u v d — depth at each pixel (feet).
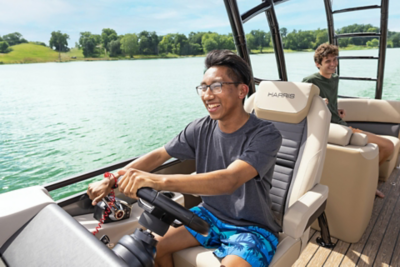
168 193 5.13
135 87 105.60
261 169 3.30
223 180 3.01
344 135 6.30
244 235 3.65
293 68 69.87
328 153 6.50
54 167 51.42
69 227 2.23
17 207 2.60
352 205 6.38
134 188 2.62
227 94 3.49
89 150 59.98
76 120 76.84
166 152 4.22
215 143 3.92
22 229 2.50
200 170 4.18
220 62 3.49
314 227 7.22
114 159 57.36
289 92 5.55
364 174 6.18
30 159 52.90
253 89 9.08
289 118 5.45
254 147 3.42
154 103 91.04
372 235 7.00
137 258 2.56
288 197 5.01
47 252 2.11
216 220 4.00
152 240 2.73
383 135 11.44
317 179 5.00
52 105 86.02
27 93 89.71
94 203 3.33
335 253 6.36
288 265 4.03
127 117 79.82
